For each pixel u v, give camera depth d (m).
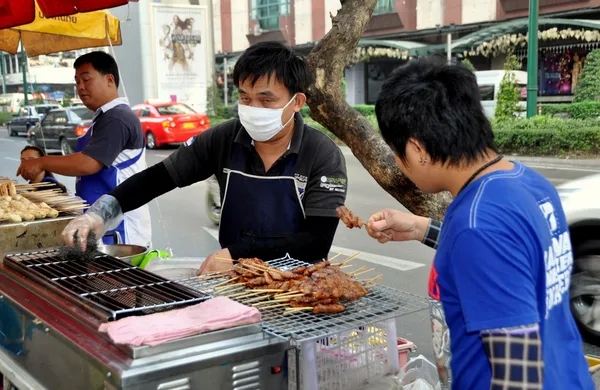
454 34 24.58
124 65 22.23
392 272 5.96
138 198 2.70
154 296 1.97
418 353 4.04
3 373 2.21
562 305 1.42
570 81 21.81
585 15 20.75
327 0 27.42
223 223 2.76
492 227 1.23
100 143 3.80
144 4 21.56
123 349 1.58
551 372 1.34
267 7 30.00
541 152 14.08
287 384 1.80
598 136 13.38
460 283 1.25
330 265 2.24
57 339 1.83
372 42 25.09
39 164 3.85
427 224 2.04
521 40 20.81
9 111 35.91
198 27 22.72
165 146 18.89
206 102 23.52
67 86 40.25
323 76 2.86
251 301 2.03
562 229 1.42
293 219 2.62
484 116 1.36
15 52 6.18
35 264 2.42
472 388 1.35
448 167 1.37
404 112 1.35
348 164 14.17
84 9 4.04
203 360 1.60
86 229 2.48
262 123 2.42
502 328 1.19
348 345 1.97
